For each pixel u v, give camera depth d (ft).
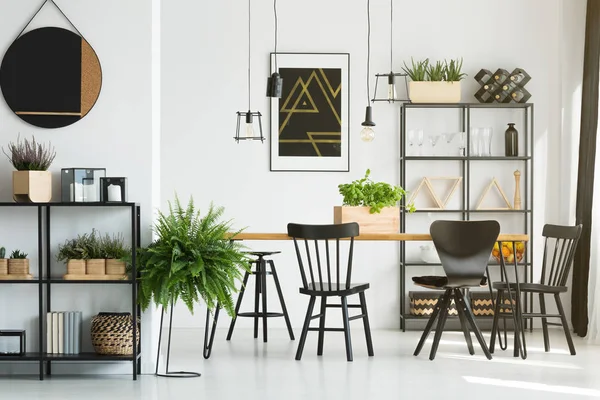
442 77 23.24
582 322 21.79
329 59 23.71
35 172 15.84
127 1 16.79
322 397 14.38
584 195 22.04
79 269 15.97
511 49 23.89
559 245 23.57
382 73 23.81
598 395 14.52
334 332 22.57
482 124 23.93
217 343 20.47
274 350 19.34
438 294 22.84
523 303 23.40
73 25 16.78
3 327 16.53
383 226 18.97
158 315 17.16
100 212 16.65
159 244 16.17
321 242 23.62
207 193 23.61
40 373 15.89
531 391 14.85
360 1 23.77
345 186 19.26
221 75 23.66
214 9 23.66
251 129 21.44
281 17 23.71
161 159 23.58
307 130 23.73
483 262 17.80
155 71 17.12
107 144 16.78
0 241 16.61
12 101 16.67
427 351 19.26
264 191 23.67
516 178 23.61
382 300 23.68
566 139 23.39
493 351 19.08
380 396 14.42
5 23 16.71
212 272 15.97
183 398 14.29
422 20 23.84
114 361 16.39
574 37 23.41
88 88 16.74
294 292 23.59
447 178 23.70
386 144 23.79
